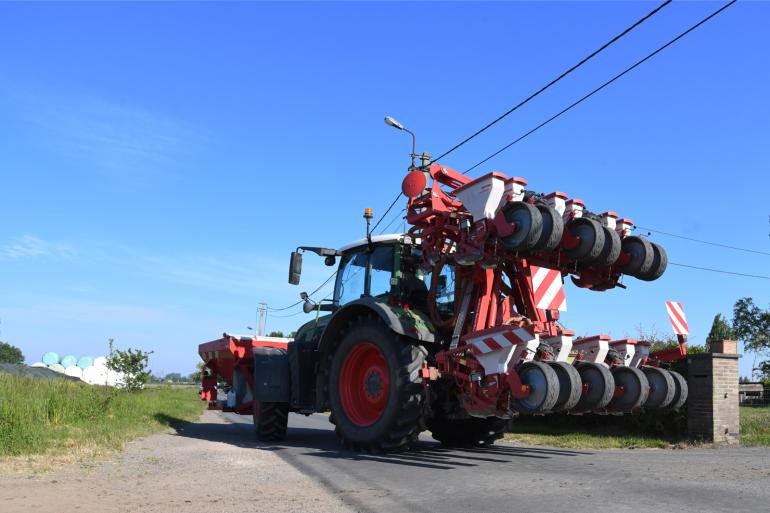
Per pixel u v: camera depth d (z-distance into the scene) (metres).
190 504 4.38
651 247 7.12
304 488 5.04
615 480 5.35
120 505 4.32
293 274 9.33
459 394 6.84
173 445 8.24
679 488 4.94
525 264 7.25
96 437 8.11
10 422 7.51
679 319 7.91
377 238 8.49
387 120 13.91
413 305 8.08
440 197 7.37
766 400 20.81
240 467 6.21
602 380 6.60
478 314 6.93
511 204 6.34
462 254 6.71
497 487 5.05
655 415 10.12
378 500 4.55
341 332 8.18
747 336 58.81
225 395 12.55
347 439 7.61
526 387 6.02
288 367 9.33
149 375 23.66
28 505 4.26
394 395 7.07
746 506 4.26
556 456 7.27
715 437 9.01
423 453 7.47
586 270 7.19
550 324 7.01
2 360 76.62
